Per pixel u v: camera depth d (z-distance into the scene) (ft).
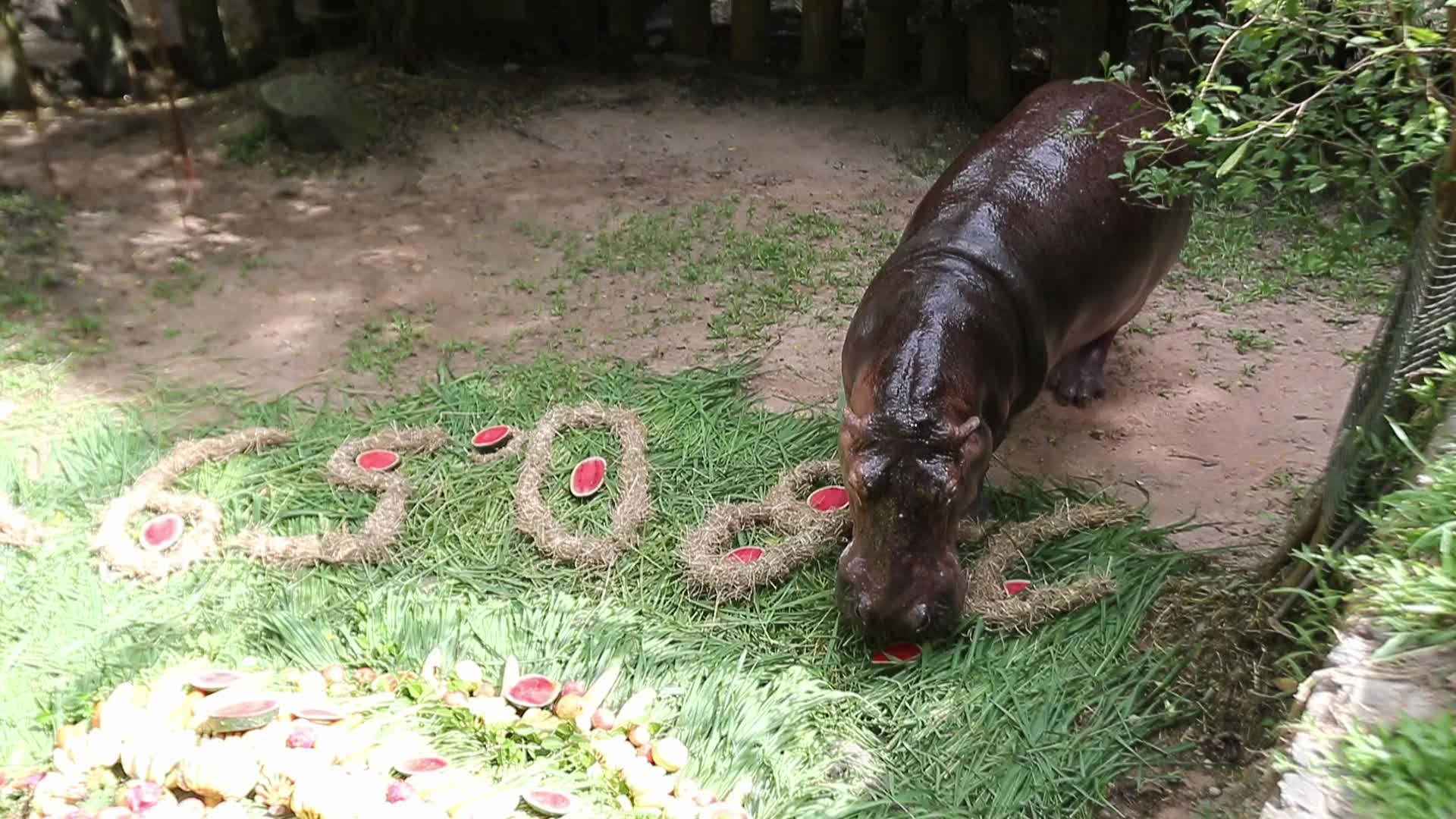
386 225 27.96
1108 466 19.03
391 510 17.74
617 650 15.12
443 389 21.07
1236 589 15.25
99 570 16.74
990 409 15.81
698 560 16.53
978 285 15.92
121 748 13.46
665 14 41.91
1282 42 13.10
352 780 12.64
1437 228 11.71
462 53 37.29
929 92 35.94
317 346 22.76
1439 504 9.52
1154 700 14.19
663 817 12.62
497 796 12.76
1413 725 7.77
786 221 28.22
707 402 20.65
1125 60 34.47
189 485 18.49
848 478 14.55
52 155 30.76
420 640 15.29
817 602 16.01
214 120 32.91
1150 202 17.78
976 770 13.34
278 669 15.01
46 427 19.93
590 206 29.09
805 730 13.97
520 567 16.93
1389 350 12.76
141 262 25.81
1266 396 20.95
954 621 14.56
